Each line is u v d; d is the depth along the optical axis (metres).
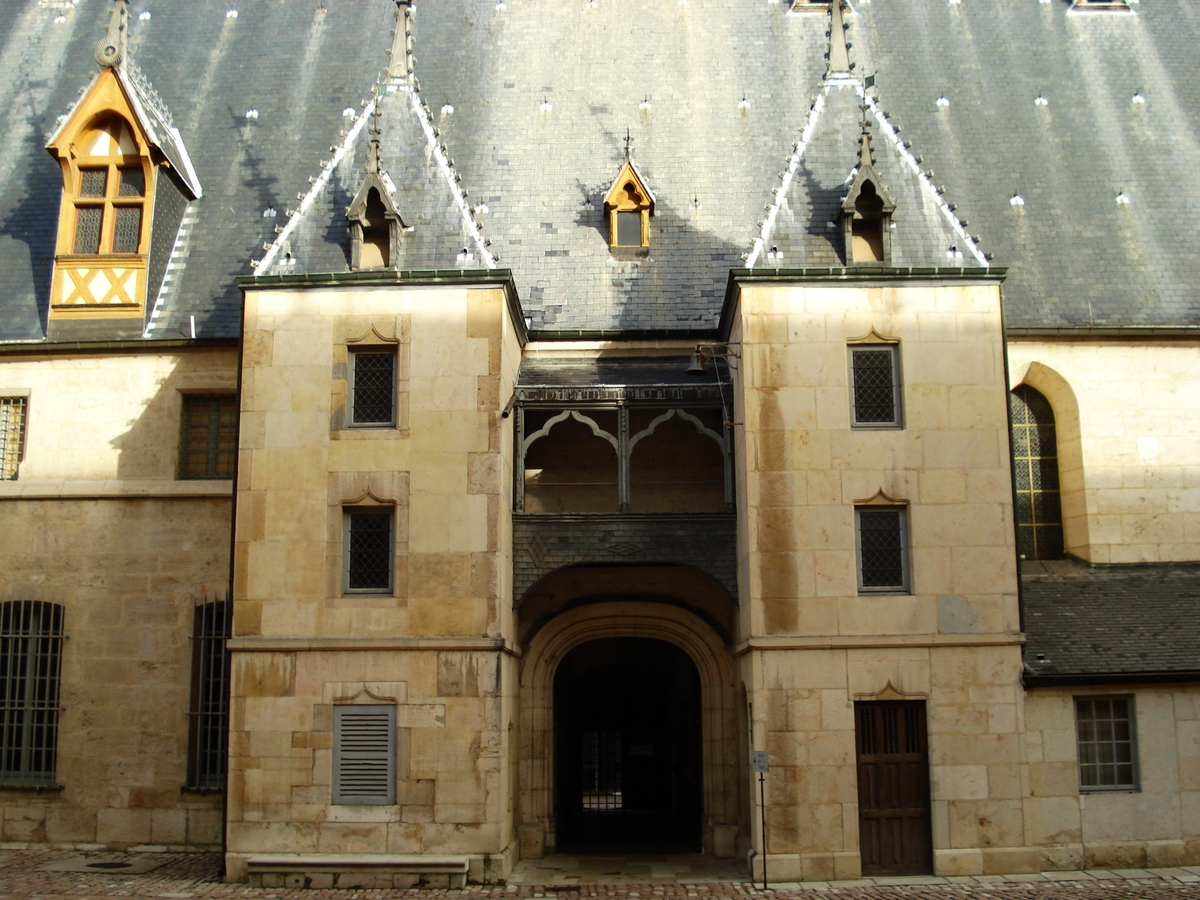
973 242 16.98
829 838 14.73
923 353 15.98
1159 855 15.28
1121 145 22.34
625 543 16.52
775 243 16.84
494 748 14.88
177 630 18.03
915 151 22.20
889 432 15.73
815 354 15.94
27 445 18.83
